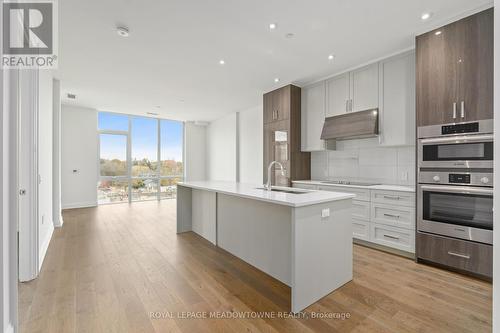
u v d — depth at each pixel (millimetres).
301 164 4438
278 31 2602
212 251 3021
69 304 1854
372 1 2127
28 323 1629
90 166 6031
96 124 6117
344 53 3129
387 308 1821
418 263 2637
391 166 3479
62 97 5039
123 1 2086
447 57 2430
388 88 3184
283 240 2195
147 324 1630
